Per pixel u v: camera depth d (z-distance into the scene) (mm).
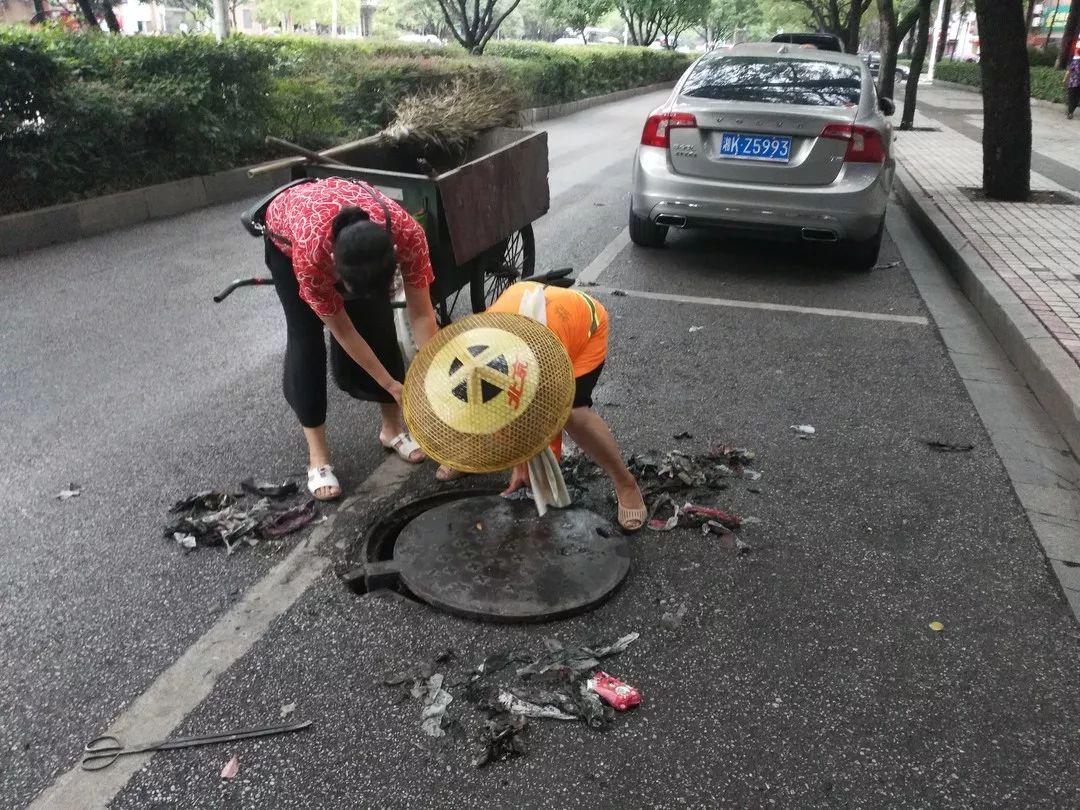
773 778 2340
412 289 3371
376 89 13281
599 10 31391
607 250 7980
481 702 2572
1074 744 2465
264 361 5199
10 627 2863
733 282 7059
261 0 47031
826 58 7691
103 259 7379
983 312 6215
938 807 2262
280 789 2285
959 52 58125
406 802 2252
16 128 7824
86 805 2230
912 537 3457
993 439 4309
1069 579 3197
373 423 4395
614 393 4793
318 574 3176
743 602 3051
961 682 2691
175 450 4074
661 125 7074
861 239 6887
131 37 9891
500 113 6312
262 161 10742
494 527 3385
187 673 2682
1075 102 21516
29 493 3674
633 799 2270
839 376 5102
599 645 2818
